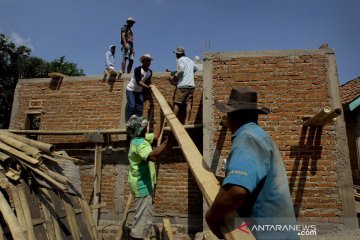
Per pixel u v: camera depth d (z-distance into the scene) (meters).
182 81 6.44
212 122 5.59
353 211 4.89
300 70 5.58
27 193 3.58
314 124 5.21
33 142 4.14
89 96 7.50
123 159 6.97
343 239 4.29
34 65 18.41
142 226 3.71
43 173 3.76
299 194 5.09
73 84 7.68
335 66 5.51
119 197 6.80
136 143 3.74
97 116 7.32
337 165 5.12
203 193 1.67
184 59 6.55
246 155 1.52
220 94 5.70
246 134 1.63
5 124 17.23
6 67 17.30
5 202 3.15
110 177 6.96
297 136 5.32
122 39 8.90
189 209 6.45
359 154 7.60
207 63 5.89
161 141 6.27
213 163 5.40
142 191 3.77
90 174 7.13
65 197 4.31
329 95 5.39
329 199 5.00
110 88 7.43
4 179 3.44
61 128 7.45
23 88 7.96
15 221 3.03
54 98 7.70
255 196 1.58
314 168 5.16
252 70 5.71
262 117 5.49
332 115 4.48
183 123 6.76
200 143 6.66
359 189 7.09
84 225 4.51
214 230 1.58
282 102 5.50
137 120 3.88
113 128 7.14
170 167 6.72
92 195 6.98
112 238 6.21
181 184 6.60
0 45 16.98
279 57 5.70
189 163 1.93
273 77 5.62
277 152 1.70
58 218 3.91
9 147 3.76
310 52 5.63
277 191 1.58
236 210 1.58
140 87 6.78
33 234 3.28
